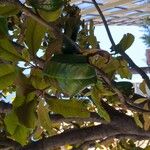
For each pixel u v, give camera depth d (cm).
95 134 211
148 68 221
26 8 128
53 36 146
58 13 134
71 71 120
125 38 179
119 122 208
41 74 135
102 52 139
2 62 138
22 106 135
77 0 1688
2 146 192
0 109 195
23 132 137
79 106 141
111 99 204
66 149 262
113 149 281
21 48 148
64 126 268
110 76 171
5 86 133
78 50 137
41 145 200
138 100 196
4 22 132
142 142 270
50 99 140
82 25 215
